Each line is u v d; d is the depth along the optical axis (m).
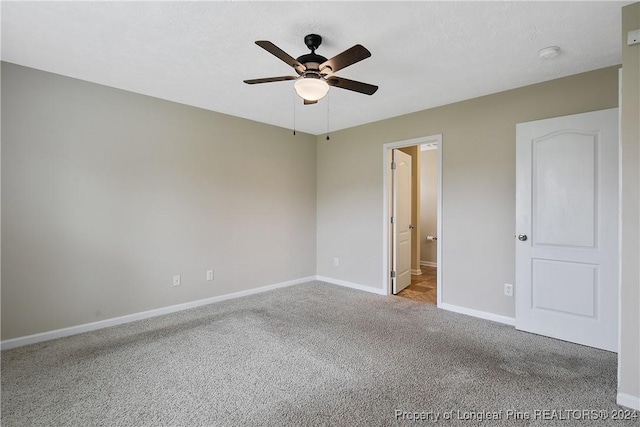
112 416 1.81
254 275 4.39
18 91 2.69
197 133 3.79
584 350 2.61
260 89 3.23
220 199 4.02
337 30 2.17
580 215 2.70
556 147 2.81
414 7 1.92
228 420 1.78
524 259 3.00
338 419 1.78
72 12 1.96
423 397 1.99
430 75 2.89
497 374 2.25
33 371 2.30
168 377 2.22
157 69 2.78
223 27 2.14
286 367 2.36
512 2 1.87
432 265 6.42
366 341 2.82
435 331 3.04
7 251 2.66
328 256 5.07
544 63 2.65
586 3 1.87
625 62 1.89
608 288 2.58
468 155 3.51
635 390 1.86
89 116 3.04
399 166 4.52
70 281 2.95
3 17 2.01
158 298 3.50
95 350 2.63
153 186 3.45
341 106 3.76
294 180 4.90
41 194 2.79
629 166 1.89
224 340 2.84
